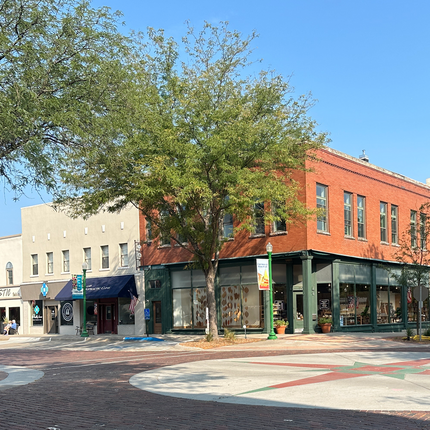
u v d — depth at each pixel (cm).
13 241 4778
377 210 3666
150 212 2873
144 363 1955
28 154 1230
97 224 4172
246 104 2580
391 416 903
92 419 959
